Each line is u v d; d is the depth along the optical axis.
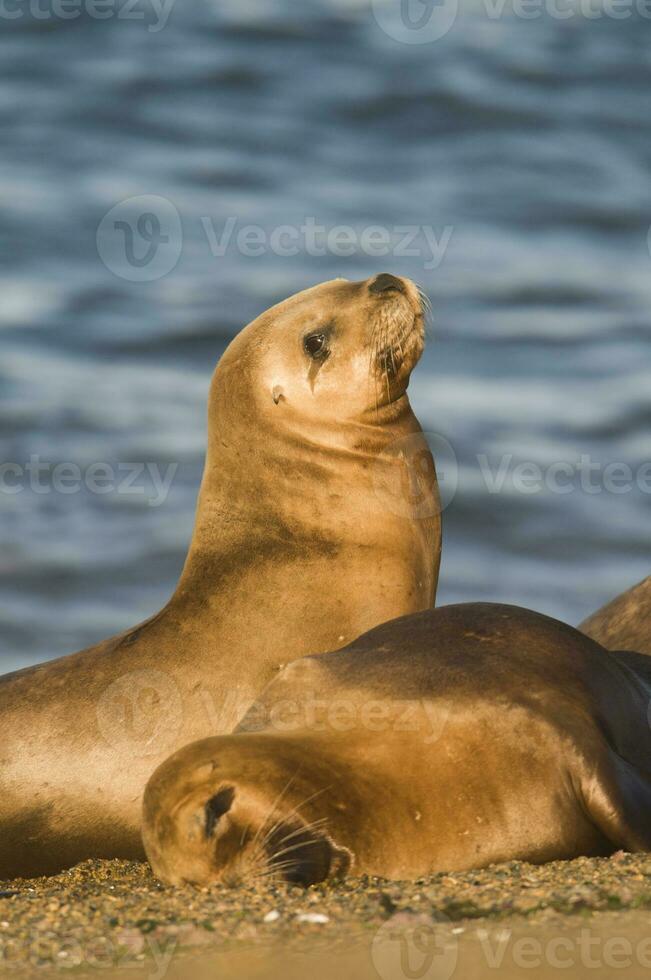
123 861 30.22
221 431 33.94
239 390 33.75
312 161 129.50
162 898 22.06
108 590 68.00
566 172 128.25
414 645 26.08
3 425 83.31
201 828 22.16
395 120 137.88
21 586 68.25
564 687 25.06
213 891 22.02
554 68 148.88
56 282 103.81
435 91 142.38
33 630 64.69
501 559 71.50
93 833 30.52
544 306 101.88
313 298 34.34
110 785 30.34
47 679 31.61
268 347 33.81
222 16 157.12
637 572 69.81
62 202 117.94
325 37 153.62
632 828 23.33
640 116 140.62
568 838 23.73
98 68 146.12
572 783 23.69
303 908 20.80
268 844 22.22
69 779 30.47
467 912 20.31
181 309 99.06
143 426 83.75
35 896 24.47
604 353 94.69
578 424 84.75
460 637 26.09
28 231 111.88
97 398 87.19
